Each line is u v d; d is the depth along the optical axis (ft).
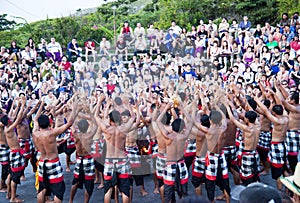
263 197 7.43
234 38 45.98
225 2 62.90
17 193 22.07
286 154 22.18
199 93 17.33
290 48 41.32
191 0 63.21
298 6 55.26
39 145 18.10
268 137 23.20
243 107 23.41
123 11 77.25
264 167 23.88
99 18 75.00
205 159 18.81
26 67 42.32
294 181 9.04
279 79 35.81
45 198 20.12
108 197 17.97
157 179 19.65
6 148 21.61
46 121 18.03
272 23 60.54
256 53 41.45
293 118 22.43
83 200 20.95
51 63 45.32
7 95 35.27
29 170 26.35
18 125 22.06
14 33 70.95
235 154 21.18
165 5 64.08
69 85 35.32
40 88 35.22
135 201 20.56
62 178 18.44
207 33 43.57
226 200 19.01
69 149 24.90
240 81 35.22
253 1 61.26
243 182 20.34
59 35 62.28
